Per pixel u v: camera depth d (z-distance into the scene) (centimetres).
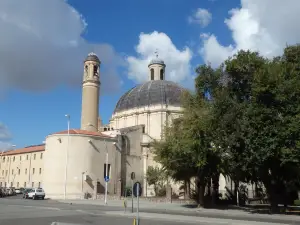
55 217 2394
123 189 6675
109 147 6681
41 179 8275
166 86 8062
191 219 2406
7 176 9738
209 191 5053
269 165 3186
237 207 4003
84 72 7625
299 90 2906
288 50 3438
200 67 3631
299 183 4272
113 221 2206
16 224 1941
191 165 3712
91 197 5909
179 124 3834
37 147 8962
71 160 6141
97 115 7538
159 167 7144
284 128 2819
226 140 3028
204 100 3638
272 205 3275
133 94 8244
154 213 2934
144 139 7512
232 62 3284
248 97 3316
